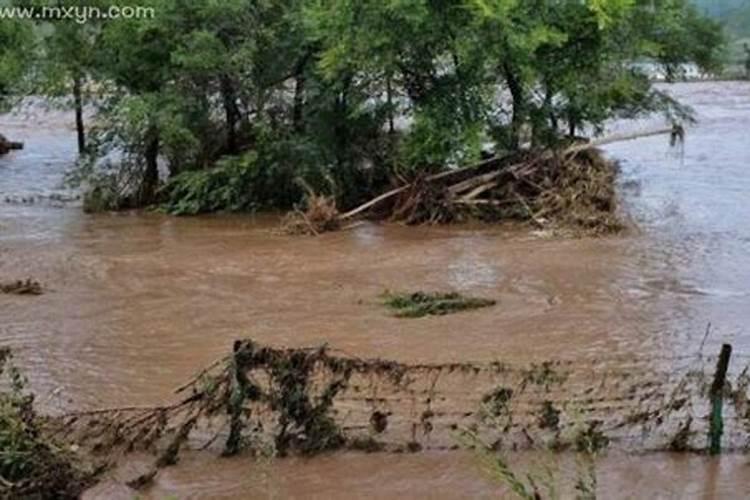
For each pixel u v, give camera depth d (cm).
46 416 919
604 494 817
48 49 2469
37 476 802
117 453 895
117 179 2445
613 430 916
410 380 942
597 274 1620
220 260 1795
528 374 954
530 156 2223
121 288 1580
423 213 2153
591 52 2320
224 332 1323
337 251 1869
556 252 1806
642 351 1200
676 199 2342
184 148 2416
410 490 831
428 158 2230
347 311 1420
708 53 2850
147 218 2294
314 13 2205
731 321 1333
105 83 2477
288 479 854
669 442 901
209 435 921
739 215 2131
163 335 1312
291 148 2341
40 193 2655
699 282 1552
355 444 899
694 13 2842
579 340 1255
